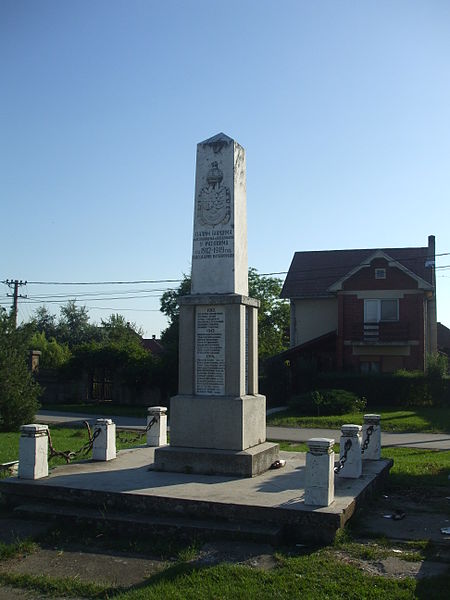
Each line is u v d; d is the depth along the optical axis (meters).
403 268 36.25
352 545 7.36
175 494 8.44
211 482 9.28
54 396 39.81
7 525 8.33
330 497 7.91
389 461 11.55
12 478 9.50
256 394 11.08
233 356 10.34
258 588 6.05
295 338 40.38
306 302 40.50
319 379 34.06
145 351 39.62
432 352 38.53
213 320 10.54
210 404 10.25
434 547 7.33
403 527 8.21
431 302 39.44
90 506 8.69
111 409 34.53
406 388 32.28
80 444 16.38
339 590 5.98
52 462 12.47
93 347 39.66
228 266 10.73
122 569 6.78
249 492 8.58
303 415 28.95
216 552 7.14
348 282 37.38
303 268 42.91
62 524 8.32
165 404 38.12
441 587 6.01
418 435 21.97
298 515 7.58
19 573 6.65
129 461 11.21
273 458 10.71
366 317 37.00
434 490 10.73
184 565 6.66
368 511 9.03
